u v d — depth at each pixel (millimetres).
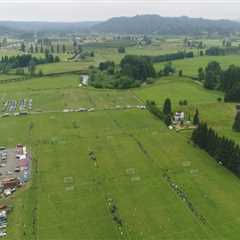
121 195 186375
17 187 194625
